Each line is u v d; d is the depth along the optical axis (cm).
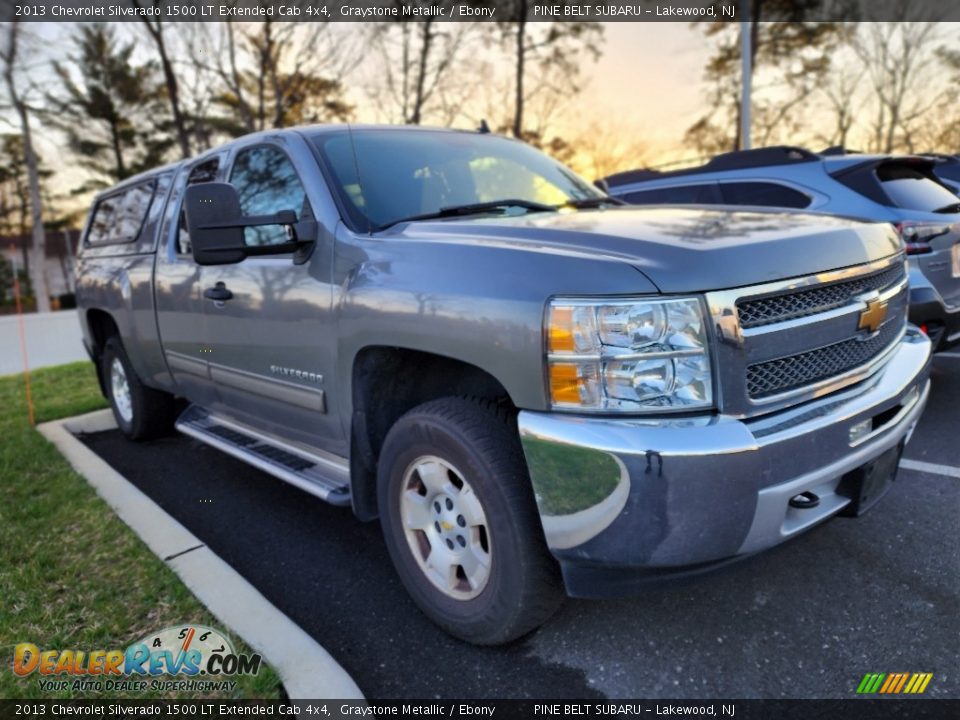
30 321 1669
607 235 226
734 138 2223
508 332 205
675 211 291
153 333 429
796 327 209
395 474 258
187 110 1712
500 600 226
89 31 1791
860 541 302
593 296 193
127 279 448
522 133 2009
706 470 183
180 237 399
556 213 301
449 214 299
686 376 190
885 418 237
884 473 242
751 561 213
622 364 190
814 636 242
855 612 254
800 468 200
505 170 359
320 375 286
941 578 271
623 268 197
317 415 298
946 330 455
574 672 233
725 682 224
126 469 469
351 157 311
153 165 2539
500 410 229
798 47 2180
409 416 246
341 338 266
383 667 241
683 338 190
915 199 503
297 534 353
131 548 311
